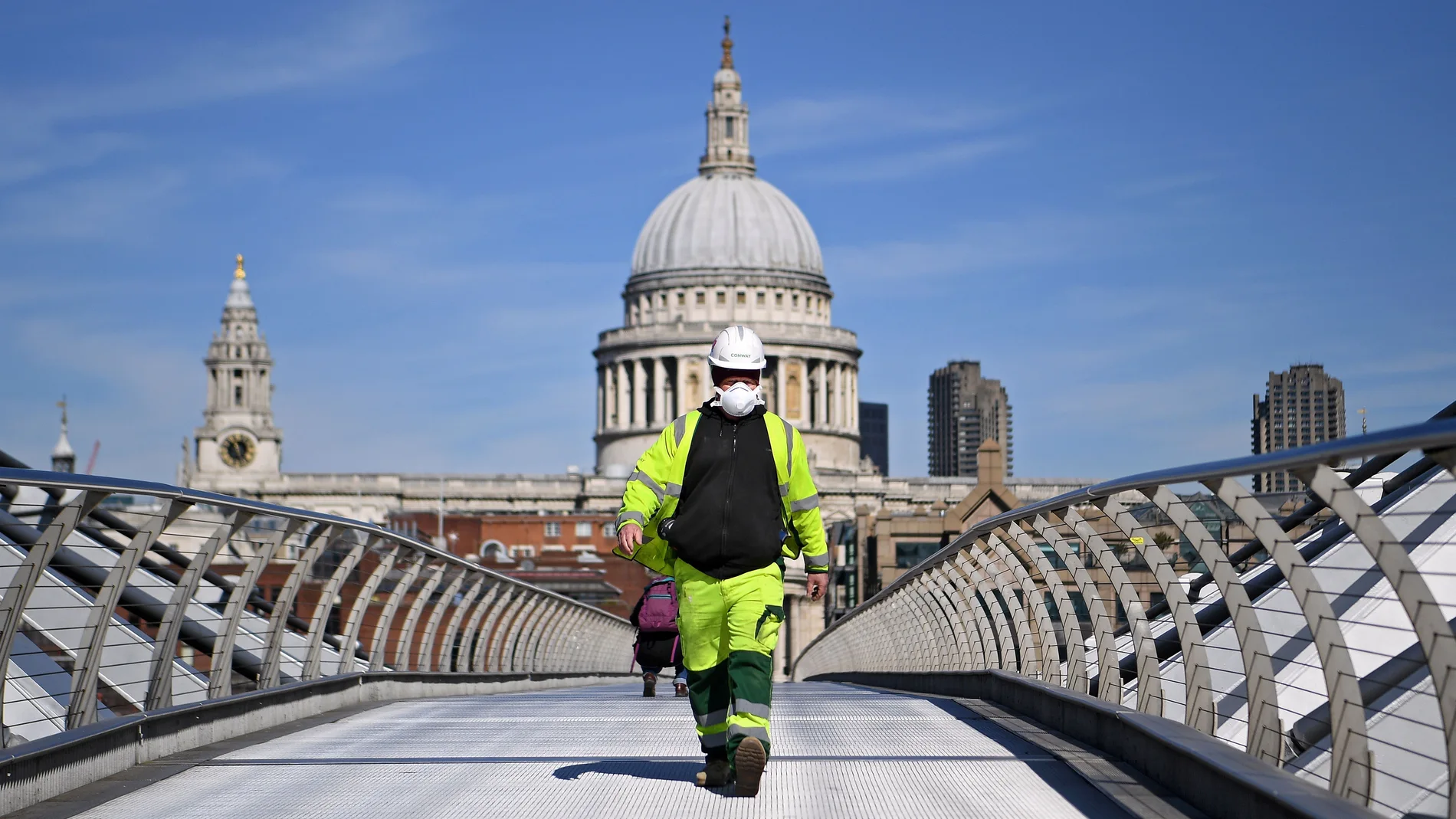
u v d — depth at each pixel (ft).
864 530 325.83
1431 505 28.02
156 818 30.50
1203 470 26.91
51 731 47.67
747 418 32.09
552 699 66.64
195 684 58.49
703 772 33.14
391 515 509.76
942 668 72.08
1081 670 43.80
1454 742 21.39
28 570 33.32
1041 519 43.11
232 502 41.14
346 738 44.21
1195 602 40.60
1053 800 30.86
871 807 30.48
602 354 629.92
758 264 622.13
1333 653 25.25
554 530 507.30
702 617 31.99
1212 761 27.89
